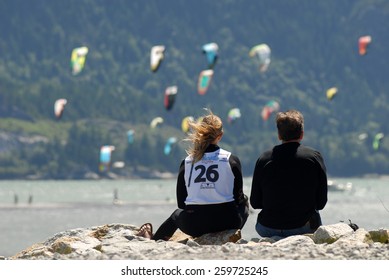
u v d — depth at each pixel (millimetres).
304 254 31422
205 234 37594
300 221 37281
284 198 37219
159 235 38469
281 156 37344
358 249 32406
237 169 37531
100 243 36312
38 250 35094
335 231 35562
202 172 37406
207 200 37281
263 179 37625
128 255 32406
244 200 38344
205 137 37656
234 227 37562
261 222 37969
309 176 37031
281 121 37562
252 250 32375
